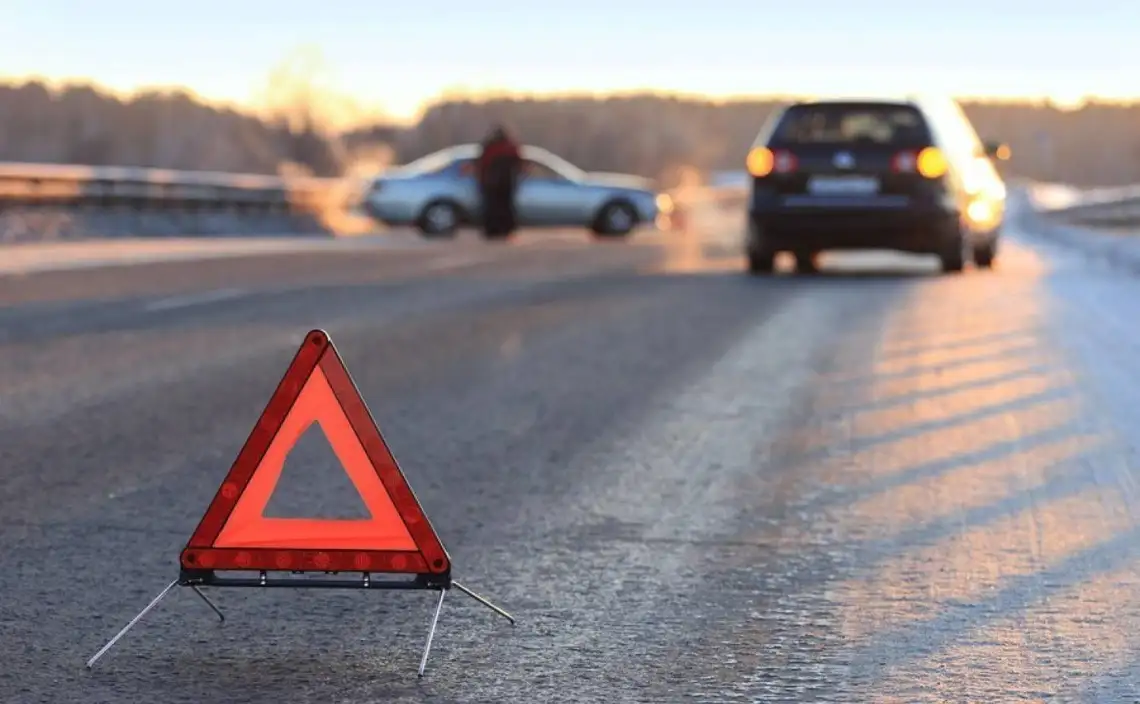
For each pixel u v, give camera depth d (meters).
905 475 8.58
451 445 9.35
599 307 17.45
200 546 5.37
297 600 6.16
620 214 37.44
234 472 5.37
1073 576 6.55
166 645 5.57
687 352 13.54
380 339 14.33
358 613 5.99
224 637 5.68
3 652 5.46
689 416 10.38
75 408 10.47
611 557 6.86
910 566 6.71
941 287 20.41
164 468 8.58
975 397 11.18
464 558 6.83
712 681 5.22
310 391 5.35
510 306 17.53
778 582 6.46
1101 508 7.78
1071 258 28.45
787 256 27.48
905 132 22.27
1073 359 13.14
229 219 39.53
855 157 22.03
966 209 22.77
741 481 8.41
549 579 6.50
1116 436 9.69
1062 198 104.06
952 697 5.07
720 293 19.34
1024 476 8.54
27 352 13.27
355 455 5.35
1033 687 5.17
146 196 37.66
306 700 5.02
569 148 174.88
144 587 6.31
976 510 7.75
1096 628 5.82
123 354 13.17
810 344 14.10
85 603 6.07
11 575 6.46
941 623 5.88
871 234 22.12
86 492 7.99
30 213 32.84
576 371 12.38
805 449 9.30
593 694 5.10
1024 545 7.07
